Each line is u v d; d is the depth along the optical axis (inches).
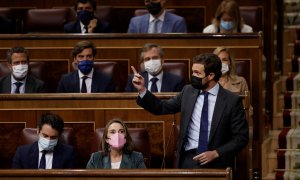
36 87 789.2
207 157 620.7
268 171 853.2
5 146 722.2
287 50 1027.3
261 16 938.7
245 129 632.4
